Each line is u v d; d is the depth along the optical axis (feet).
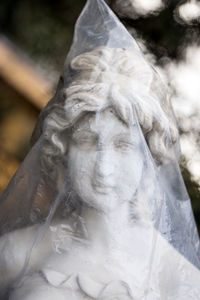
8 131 9.09
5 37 9.86
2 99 9.15
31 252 5.01
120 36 5.77
